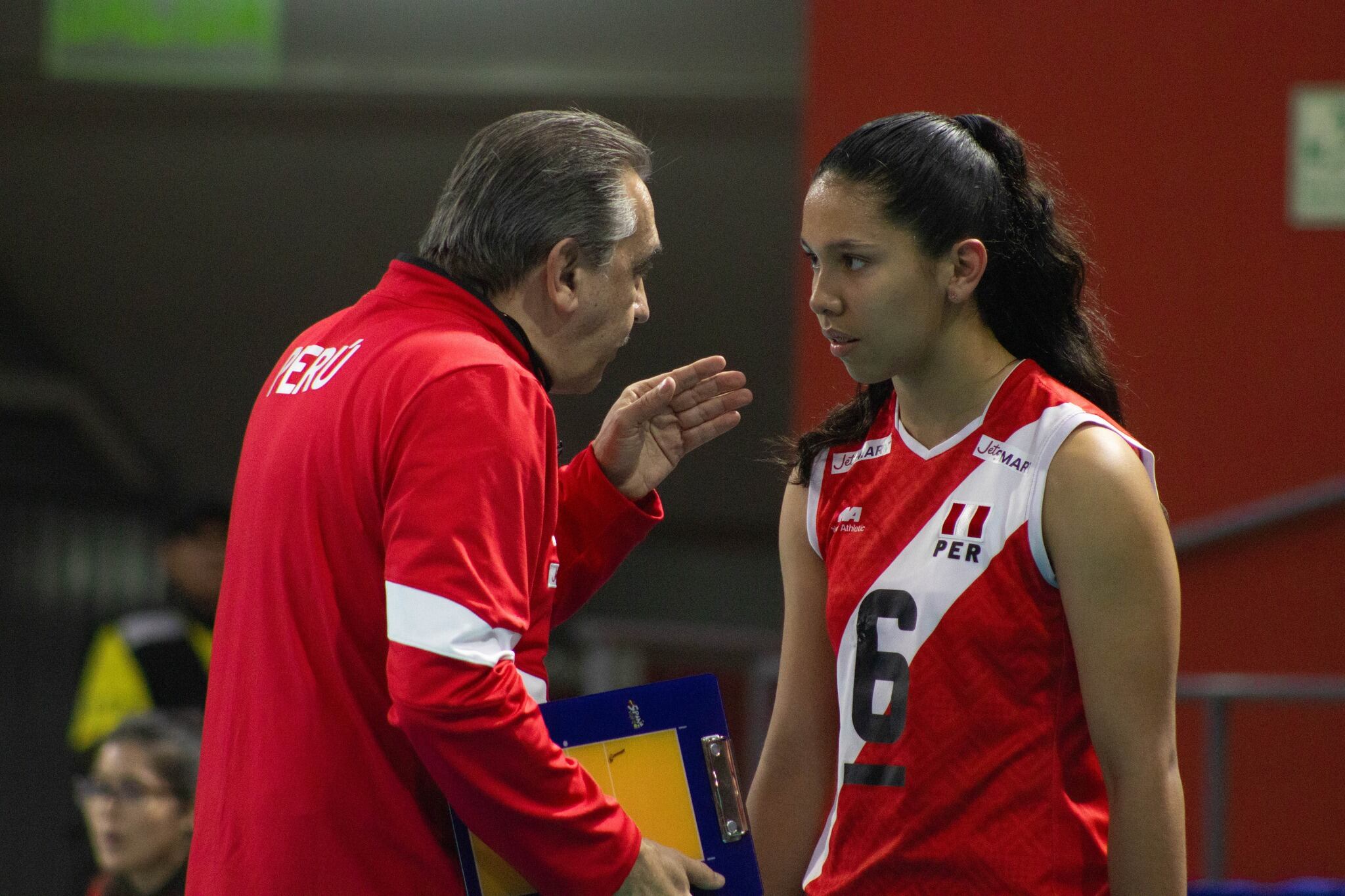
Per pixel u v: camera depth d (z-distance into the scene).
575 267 6.62
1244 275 15.32
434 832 6.27
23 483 29.70
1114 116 15.48
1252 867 15.10
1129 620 5.72
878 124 6.18
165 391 33.28
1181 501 15.37
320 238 30.16
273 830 6.13
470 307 6.51
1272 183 15.30
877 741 6.18
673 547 34.12
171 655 15.37
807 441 6.86
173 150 28.64
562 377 6.88
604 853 5.98
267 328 31.97
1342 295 15.19
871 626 6.25
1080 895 5.91
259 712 6.29
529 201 6.52
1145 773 5.71
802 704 6.89
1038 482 5.91
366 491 6.11
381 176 28.84
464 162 6.80
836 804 6.43
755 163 27.56
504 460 5.95
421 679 5.66
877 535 6.36
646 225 6.85
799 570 6.89
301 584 6.25
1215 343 15.35
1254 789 15.13
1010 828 5.93
